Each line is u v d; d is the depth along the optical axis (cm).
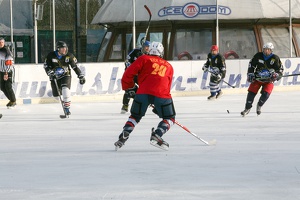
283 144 1966
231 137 2158
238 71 4416
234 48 5509
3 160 1697
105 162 1641
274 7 5503
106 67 3972
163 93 1823
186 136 2194
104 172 1492
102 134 2300
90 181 1383
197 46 5444
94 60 5191
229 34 5506
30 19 4712
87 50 5141
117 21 5281
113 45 5322
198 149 1869
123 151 1844
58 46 2933
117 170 1517
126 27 5388
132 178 1413
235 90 4412
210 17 5362
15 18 4672
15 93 3725
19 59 4691
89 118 2923
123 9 5312
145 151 1838
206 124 2592
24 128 2530
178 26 5425
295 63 4569
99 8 5203
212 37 5438
